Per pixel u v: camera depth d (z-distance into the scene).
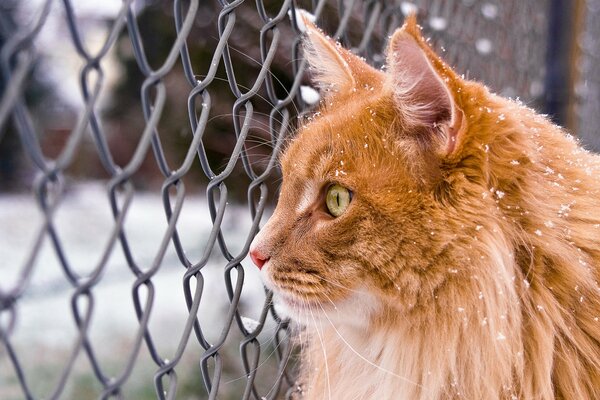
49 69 1.32
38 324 1.43
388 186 0.52
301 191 0.55
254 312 1.07
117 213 0.39
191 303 0.46
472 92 0.50
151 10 1.12
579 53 1.04
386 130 0.53
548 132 0.56
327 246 0.53
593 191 0.54
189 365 1.19
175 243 0.45
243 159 0.53
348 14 0.64
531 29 1.08
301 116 0.59
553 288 0.52
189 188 1.38
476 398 0.51
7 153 1.47
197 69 1.01
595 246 0.53
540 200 0.52
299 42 0.60
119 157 2.04
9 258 1.81
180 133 0.99
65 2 0.37
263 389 0.80
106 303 1.64
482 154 0.51
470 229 0.51
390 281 0.52
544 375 0.51
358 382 0.58
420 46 0.49
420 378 0.53
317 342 0.60
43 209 0.35
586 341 0.52
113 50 1.57
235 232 1.34
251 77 0.90
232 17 0.49
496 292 0.50
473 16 0.89
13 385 1.11
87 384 1.14
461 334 0.52
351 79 0.59
